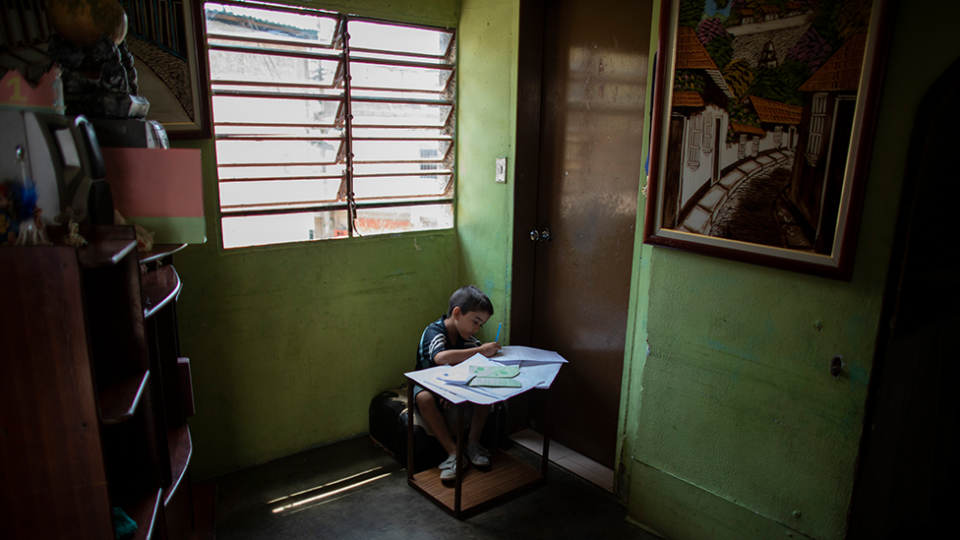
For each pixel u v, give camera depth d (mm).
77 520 1052
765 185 1610
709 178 1742
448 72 2730
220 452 2365
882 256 1434
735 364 1785
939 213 1729
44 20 1397
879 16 1328
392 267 2715
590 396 2545
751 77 1595
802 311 1608
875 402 1504
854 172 1424
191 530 1902
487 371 2133
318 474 2391
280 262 2379
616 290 2352
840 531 1611
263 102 2248
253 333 2361
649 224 1932
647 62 2094
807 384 1626
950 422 2086
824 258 1515
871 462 1651
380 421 2590
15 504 1014
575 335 2582
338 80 2395
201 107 2080
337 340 2602
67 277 953
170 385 1714
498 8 2471
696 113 1742
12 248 924
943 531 2051
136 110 1460
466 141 2768
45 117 1117
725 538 1875
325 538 1977
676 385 1955
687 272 1872
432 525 2057
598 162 2355
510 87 2480
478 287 2844
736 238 1699
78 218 1209
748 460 1791
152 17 1930
